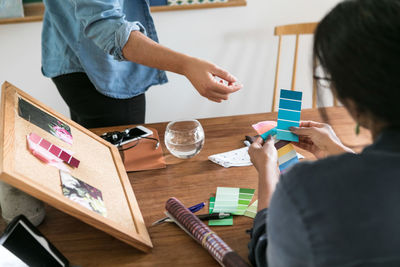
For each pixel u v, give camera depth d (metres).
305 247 0.49
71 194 0.80
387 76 0.46
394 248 0.45
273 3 2.47
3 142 0.76
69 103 1.63
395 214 0.46
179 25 2.46
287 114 1.05
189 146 1.13
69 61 1.52
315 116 1.40
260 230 0.72
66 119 1.13
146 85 1.65
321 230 0.47
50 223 0.92
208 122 1.40
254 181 1.06
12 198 0.85
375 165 0.49
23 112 0.94
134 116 1.68
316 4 2.51
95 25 1.19
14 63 2.44
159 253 0.83
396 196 0.47
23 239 0.72
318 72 0.58
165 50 1.17
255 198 0.99
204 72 1.12
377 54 0.46
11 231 0.70
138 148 1.25
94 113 1.61
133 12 1.53
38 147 0.85
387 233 0.46
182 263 0.80
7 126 0.82
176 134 1.13
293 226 0.50
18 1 2.28
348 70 0.49
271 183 0.83
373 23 0.47
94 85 1.52
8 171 0.68
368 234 0.46
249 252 0.77
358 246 0.46
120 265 0.80
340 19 0.51
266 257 0.68
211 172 1.11
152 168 1.14
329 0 2.50
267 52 2.61
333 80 0.53
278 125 1.06
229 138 1.29
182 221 0.87
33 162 0.79
